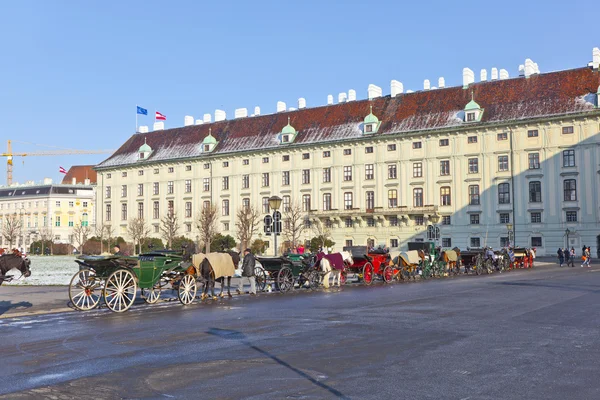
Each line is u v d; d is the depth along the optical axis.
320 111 105.38
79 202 174.12
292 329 17.53
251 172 105.94
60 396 10.34
